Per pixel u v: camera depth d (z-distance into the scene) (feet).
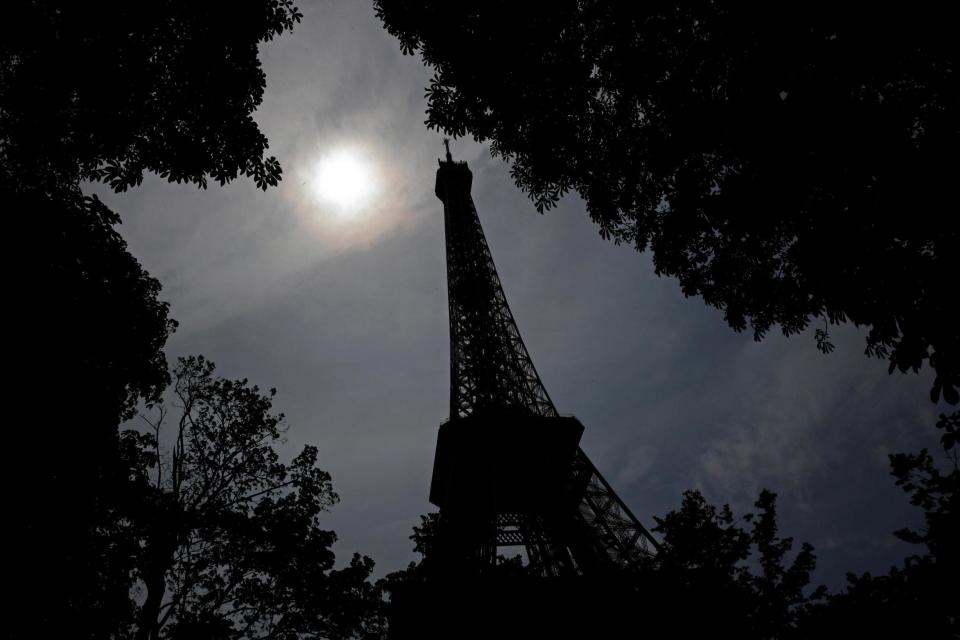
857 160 42.09
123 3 55.16
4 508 56.13
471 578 93.81
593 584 105.09
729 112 49.80
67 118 59.52
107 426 68.23
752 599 85.71
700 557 90.68
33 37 53.26
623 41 59.72
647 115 62.18
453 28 62.49
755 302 66.64
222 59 61.11
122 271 68.59
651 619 86.43
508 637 92.53
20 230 57.82
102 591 64.18
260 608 83.15
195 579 81.10
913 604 70.79
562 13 61.05
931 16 38.24
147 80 58.90
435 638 89.86
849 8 40.34
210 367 95.30
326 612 84.33
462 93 65.51
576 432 192.34
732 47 50.67
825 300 49.57
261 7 61.21
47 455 60.13
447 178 343.05
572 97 66.03
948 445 47.73
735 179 52.90
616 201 71.51
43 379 59.52
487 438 189.47
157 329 75.92
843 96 43.09
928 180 39.52
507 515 181.78
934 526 74.28
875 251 43.78
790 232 55.98
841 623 73.26
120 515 70.95
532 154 69.56
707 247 69.10
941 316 39.93
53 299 60.18
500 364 227.81
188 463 87.97
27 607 55.88
